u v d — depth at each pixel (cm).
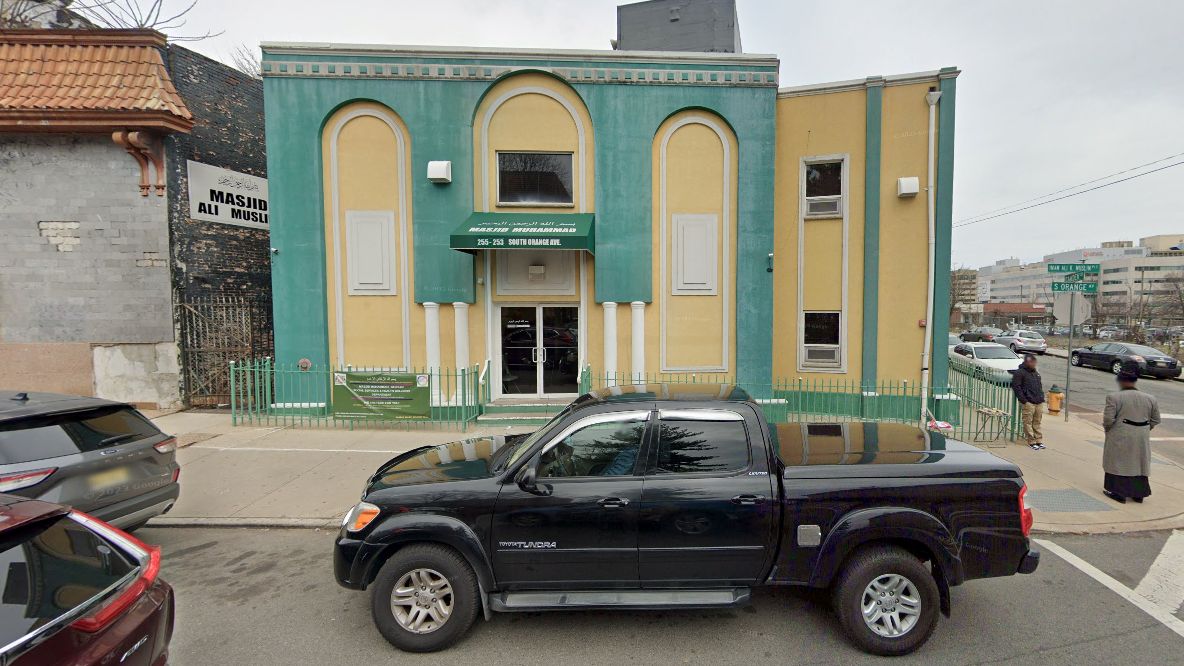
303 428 898
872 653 339
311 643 356
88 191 987
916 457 374
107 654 226
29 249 987
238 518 557
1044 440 905
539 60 970
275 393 955
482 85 967
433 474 379
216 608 398
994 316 7375
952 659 335
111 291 999
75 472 415
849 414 1041
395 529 344
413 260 980
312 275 965
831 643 353
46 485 398
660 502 346
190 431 877
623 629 370
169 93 977
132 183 993
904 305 1017
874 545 349
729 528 345
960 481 348
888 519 337
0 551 229
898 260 1016
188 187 1052
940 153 985
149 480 470
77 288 996
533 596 355
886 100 1003
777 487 350
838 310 1048
